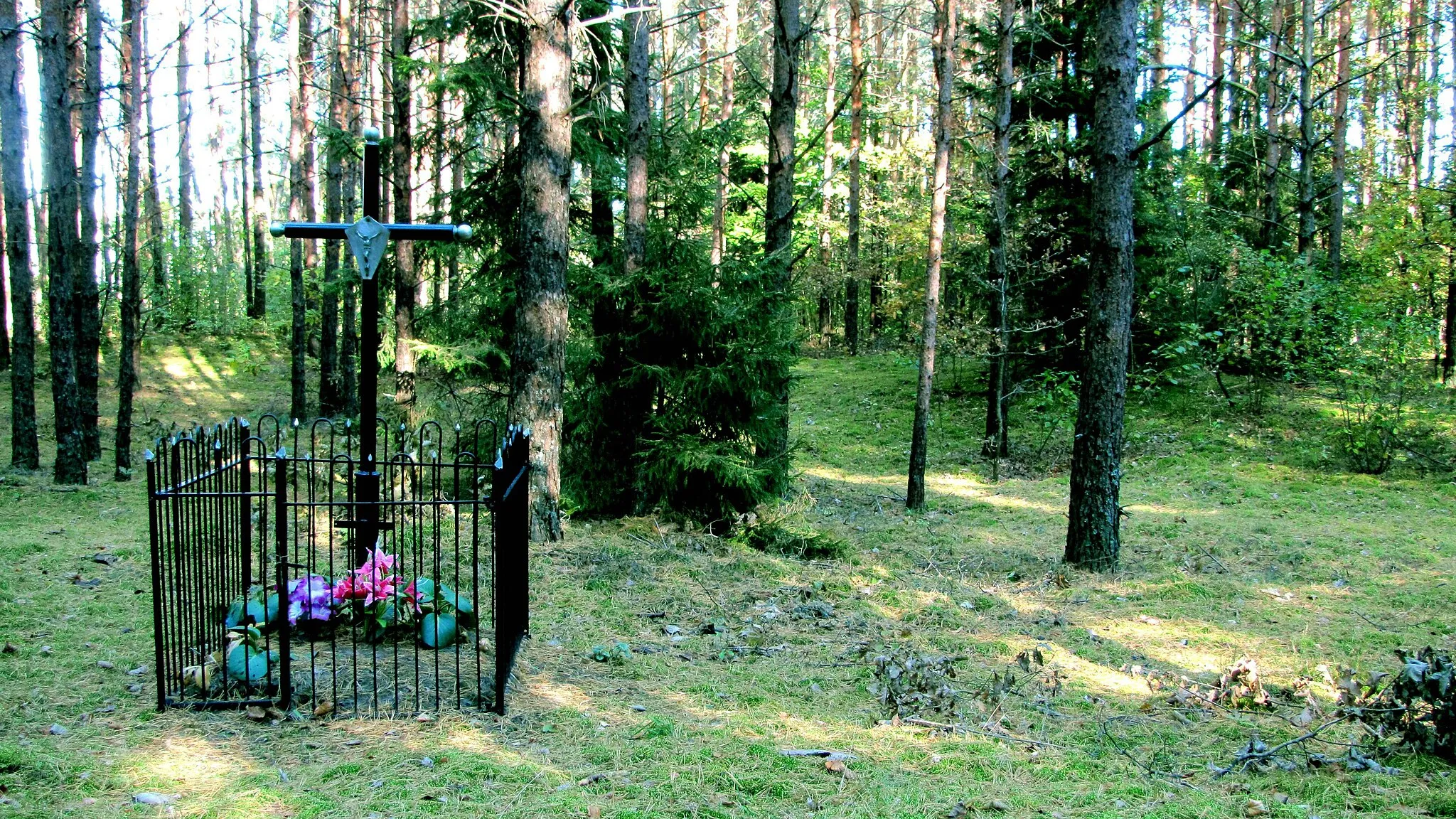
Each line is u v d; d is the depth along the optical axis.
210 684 4.52
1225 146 22.36
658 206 10.38
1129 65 8.23
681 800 3.56
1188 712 4.96
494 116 12.27
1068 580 8.23
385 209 16.64
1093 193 8.50
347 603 5.15
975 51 16.36
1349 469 13.12
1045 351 15.79
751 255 9.92
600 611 6.39
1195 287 17.12
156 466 4.31
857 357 23.97
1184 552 9.19
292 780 3.64
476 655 4.74
